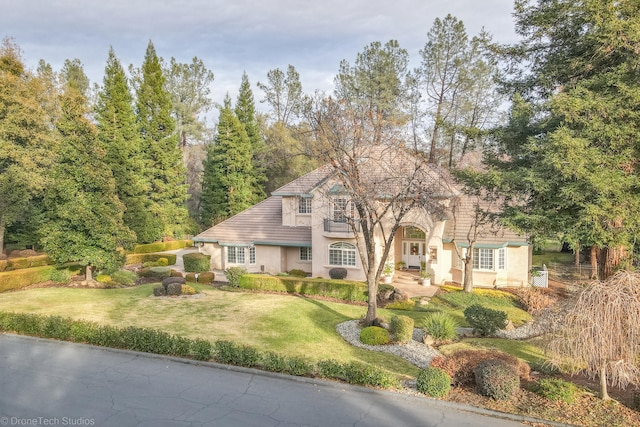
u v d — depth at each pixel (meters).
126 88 44.69
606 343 9.77
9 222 36.47
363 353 15.98
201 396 11.30
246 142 46.66
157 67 45.44
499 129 18.45
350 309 22.14
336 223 28.28
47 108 39.97
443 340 17.28
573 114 13.88
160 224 44.91
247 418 10.16
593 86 14.79
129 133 43.19
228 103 46.50
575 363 10.51
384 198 19.86
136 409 10.49
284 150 48.72
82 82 65.19
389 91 45.09
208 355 13.88
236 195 46.06
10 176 34.91
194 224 53.31
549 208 15.38
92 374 12.62
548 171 14.71
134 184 41.34
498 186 16.62
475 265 27.97
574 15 15.62
